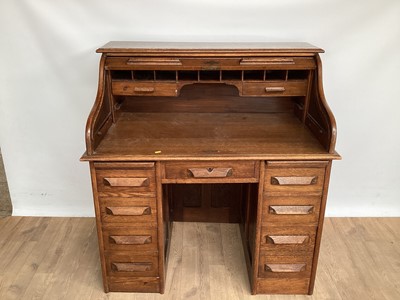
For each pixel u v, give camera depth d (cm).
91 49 223
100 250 188
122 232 184
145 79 194
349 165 251
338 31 219
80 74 229
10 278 208
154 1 213
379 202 261
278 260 190
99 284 205
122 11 215
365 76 228
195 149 171
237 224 259
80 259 223
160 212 180
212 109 219
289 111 219
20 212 262
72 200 262
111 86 192
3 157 250
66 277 210
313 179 171
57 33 219
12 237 241
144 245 188
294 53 184
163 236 194
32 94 233
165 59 184
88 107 237
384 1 212
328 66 226
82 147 247
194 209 255
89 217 263
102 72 180
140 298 196
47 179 256
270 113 219
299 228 182
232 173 171
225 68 184
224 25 218
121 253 189
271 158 165
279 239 184
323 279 208
